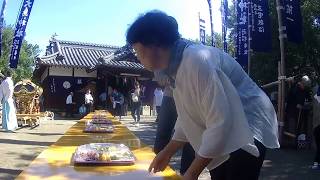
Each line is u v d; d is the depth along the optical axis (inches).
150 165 95.9
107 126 204.7
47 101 1008.2
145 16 83.4
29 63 1587.1
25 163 293.3
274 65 504.4
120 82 1018.7
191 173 77.6
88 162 99.0
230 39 636.7
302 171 271.4
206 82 78.5
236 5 379.6
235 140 76.9
